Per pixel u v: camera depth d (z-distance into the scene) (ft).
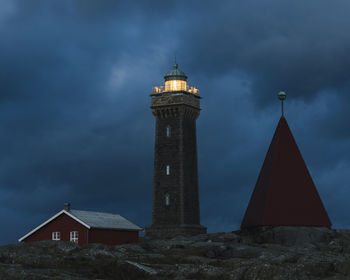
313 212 232.94
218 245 200.75
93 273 133.59
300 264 136.56
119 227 240.94
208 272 128.47
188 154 315.37
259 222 229.66
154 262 160.15
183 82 326.03
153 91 321.11
